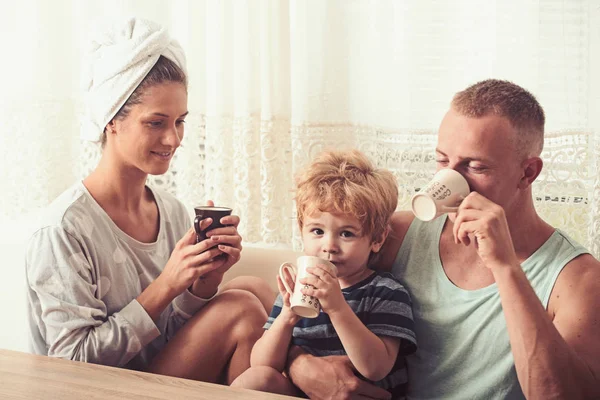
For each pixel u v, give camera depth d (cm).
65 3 228
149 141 164
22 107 232
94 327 157
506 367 145
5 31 231
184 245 163
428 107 201
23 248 249
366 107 205
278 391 150
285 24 206
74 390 123
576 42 187
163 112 163
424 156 202
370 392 149
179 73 167
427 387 154
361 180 158
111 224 167
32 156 233
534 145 143
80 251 159
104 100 163
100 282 163
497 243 131
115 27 165
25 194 235
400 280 162
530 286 131
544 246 146
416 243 163
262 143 210
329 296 144
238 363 166
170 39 168
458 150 140
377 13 201
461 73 198
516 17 191
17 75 232
